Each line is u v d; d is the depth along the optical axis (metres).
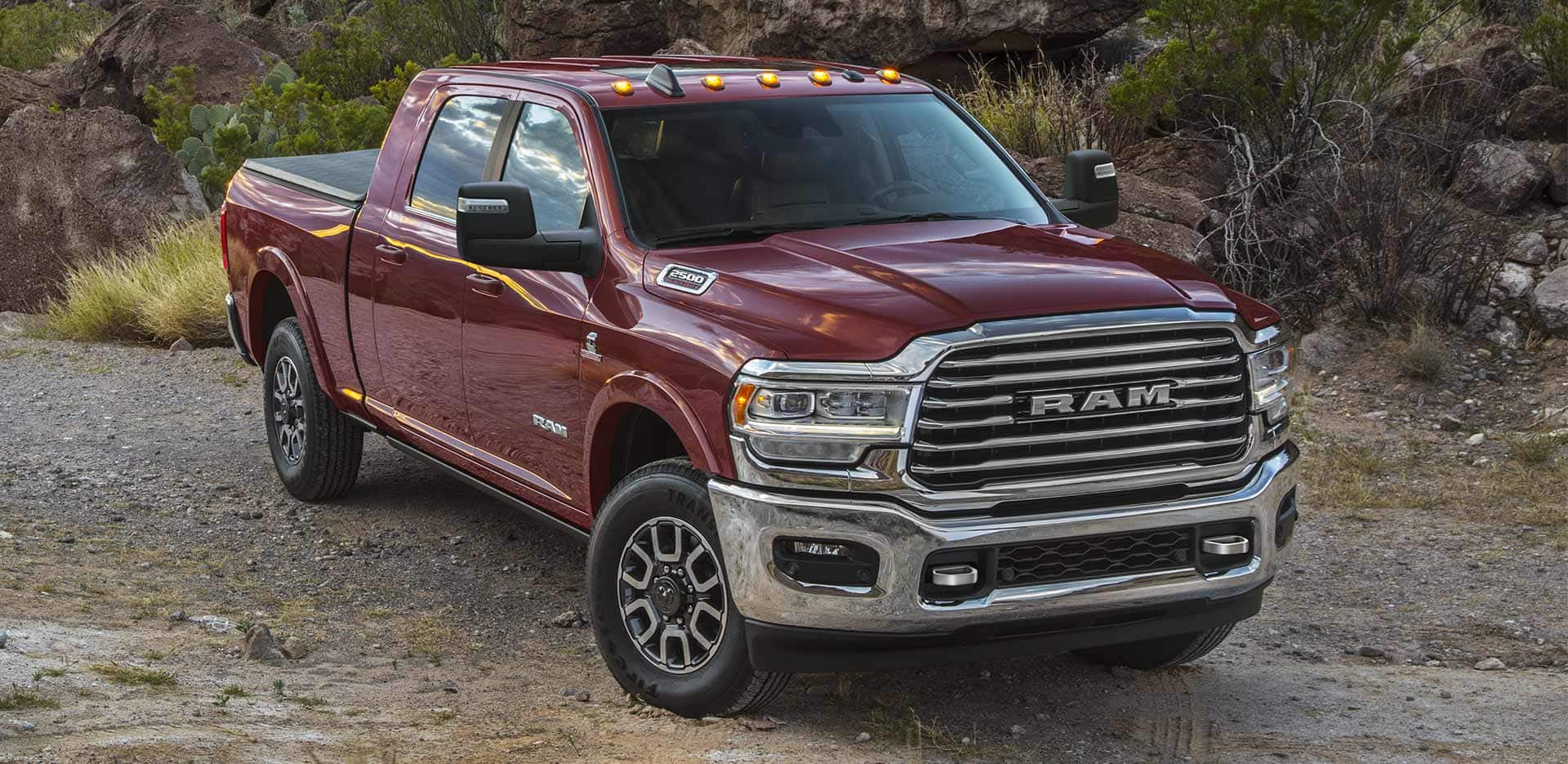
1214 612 4.64
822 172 5.56
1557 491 7.79
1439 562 6.88
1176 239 10.56
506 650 5.65
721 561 4.53
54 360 11.40
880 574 4.25
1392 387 9.39
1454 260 10.15
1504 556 6.92
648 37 17.06
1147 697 5.18
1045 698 5.15
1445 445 8.60
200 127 14.75
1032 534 4.29
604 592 4.91
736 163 5.49
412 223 6.22
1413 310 10.05
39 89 20.33
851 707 4.99
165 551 6.73
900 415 4.20
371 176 7.15
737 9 15.66
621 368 4.87
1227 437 4.54
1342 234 10.47
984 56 14.47
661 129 5.54
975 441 4.24
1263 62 11.47
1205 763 4.55
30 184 14.30
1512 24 14.89
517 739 4.57
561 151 5.63
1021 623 4.37
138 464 8.34
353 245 6.58
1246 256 10.59
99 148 14.39
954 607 4.27
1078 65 14.43
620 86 5.68
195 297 11.95
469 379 5.82
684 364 4.58
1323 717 5.00
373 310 6.45
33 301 14.05
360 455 7.43
